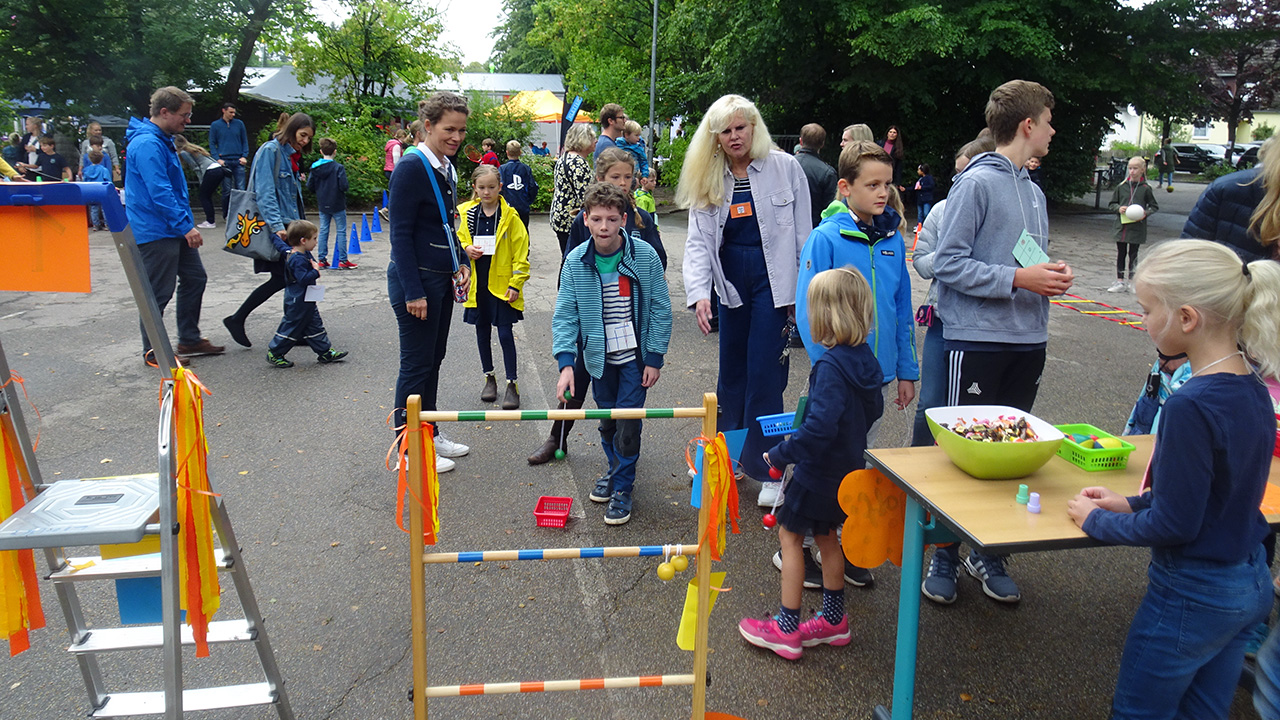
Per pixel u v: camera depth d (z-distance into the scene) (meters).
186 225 5.87
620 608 3.12
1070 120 20.53
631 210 4.03
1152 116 20.20
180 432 1.97
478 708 2.55
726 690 2.66
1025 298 2.99
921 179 16.61
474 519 3.81
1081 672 2.78
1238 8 27.72
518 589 3.24
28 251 1.90
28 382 5.67
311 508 3.88
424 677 2.08
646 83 24.14
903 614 2.29
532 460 4.45
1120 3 18.52
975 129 21.11
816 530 2.75
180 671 1.96
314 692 2.62
